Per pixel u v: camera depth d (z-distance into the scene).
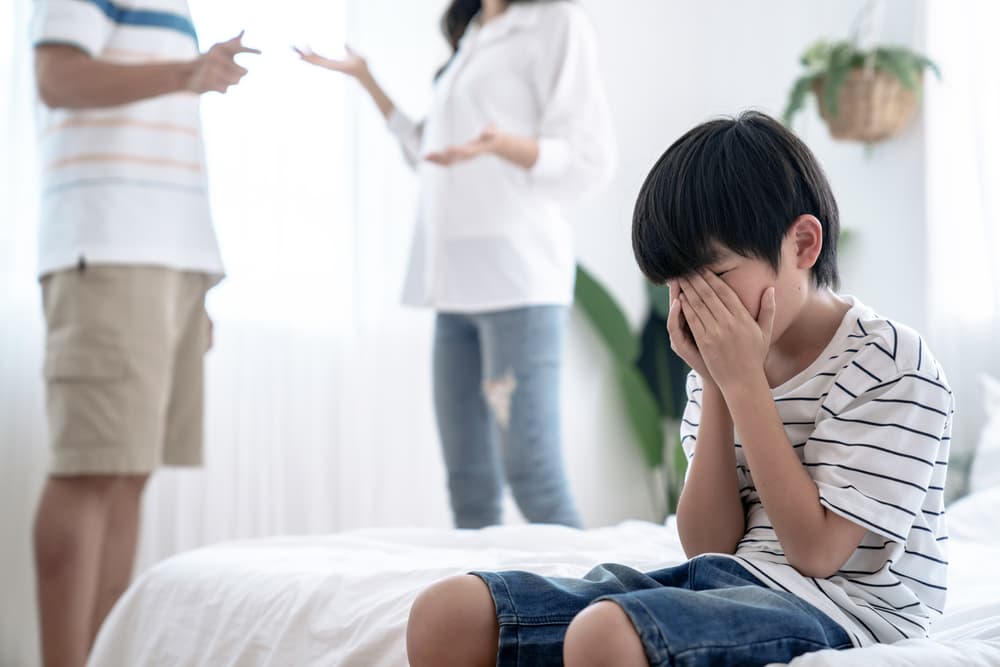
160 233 1.75
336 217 2.77
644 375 3.39
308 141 2.73
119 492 1.84
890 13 3.10
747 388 1.02
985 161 2.83
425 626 0.90
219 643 1.28
